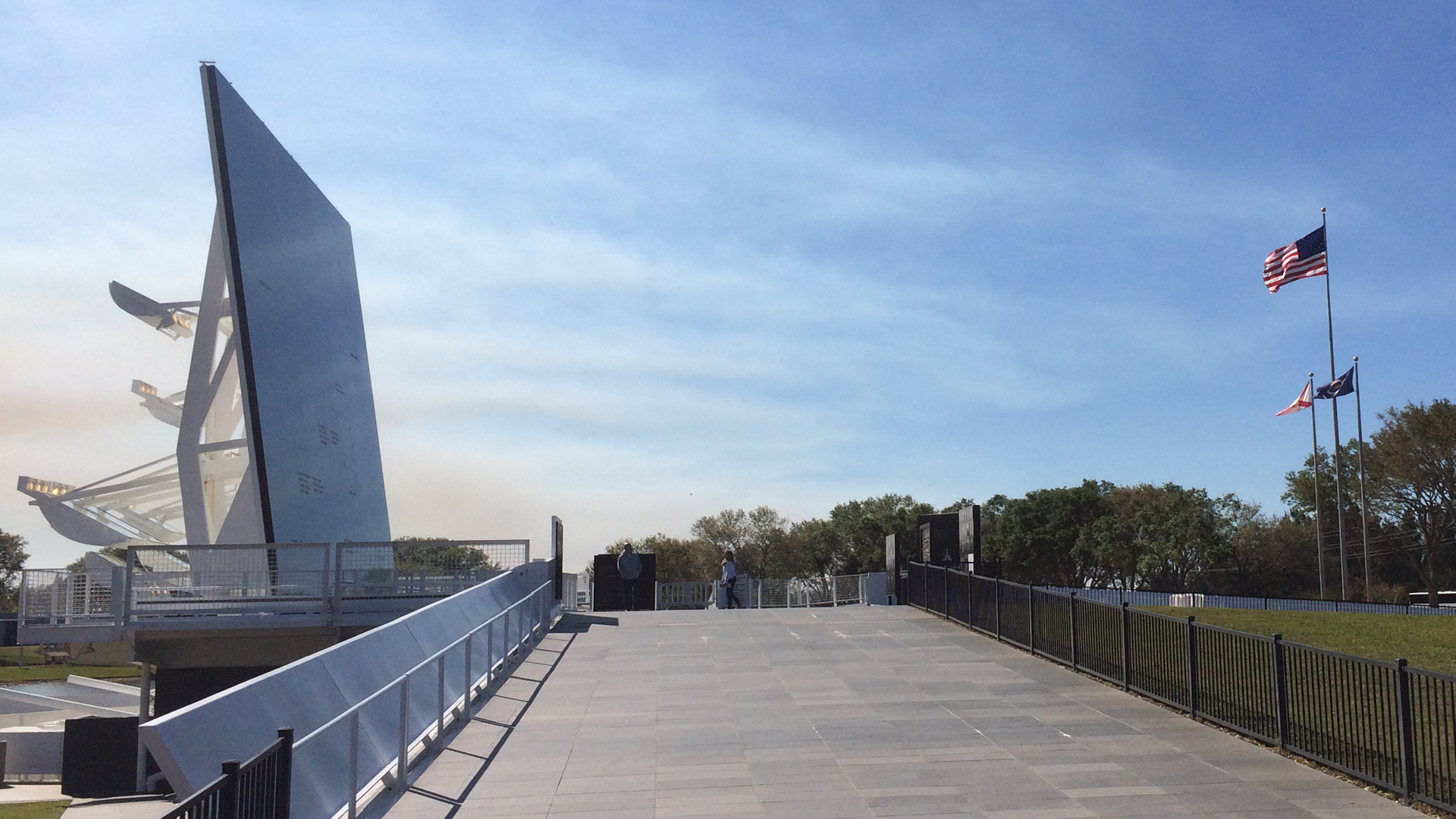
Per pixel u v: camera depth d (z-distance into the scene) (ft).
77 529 136.77
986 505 313.12
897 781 33.96
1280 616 82.79
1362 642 63.98
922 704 46.57
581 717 44.91
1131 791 32.30
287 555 85.40
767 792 32.94
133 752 77.05
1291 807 30.37
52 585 81.05
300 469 119.34
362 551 83.76
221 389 128.57
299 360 123.65
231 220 110.93
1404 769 30.53
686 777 34.96
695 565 304.50
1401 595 225.97
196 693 87.30
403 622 42.29
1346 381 149.38
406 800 32.58
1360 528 245.24
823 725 42.68
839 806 31.19
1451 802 28.66
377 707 34.99
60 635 80.53
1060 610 57.06
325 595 82.79
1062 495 290.56
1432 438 225.15
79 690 136.15
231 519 112.06
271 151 123.75
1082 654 54.39
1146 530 269.03
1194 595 117.91
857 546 309.83
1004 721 42.86
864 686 51.16
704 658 60.59
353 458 140.05
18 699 118.93
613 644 67.21
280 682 28.43
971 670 55.72
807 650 63.46
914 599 90.12
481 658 51.57
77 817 65.41
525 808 31.68
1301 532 259.39
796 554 311.47
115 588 81.41
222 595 83.30
